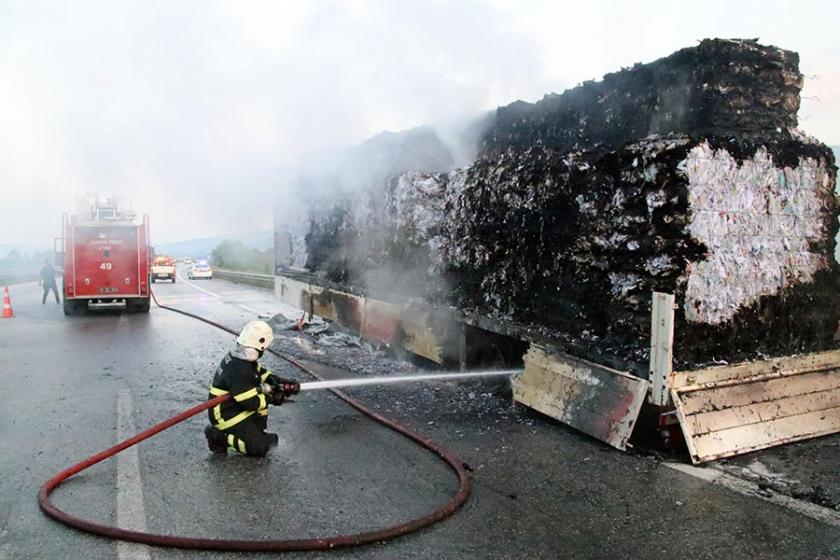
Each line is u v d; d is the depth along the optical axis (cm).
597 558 298
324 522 338
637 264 473
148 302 1491
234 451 457
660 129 512
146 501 367
